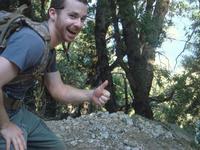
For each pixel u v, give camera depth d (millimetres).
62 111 18453
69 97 3424
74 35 3049
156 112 21125
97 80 19672
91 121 7461
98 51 18812
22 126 3152
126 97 20234
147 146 6938
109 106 18766
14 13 2922
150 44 18266
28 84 3045
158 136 7395
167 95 20453
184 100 19922
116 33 18562
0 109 2895
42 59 2879
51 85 3420
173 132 7719
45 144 3371
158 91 23094
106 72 19031
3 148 2941
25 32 2818
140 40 19188
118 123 7484
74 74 19188
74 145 6668
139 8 18047
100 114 7766
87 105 18266
